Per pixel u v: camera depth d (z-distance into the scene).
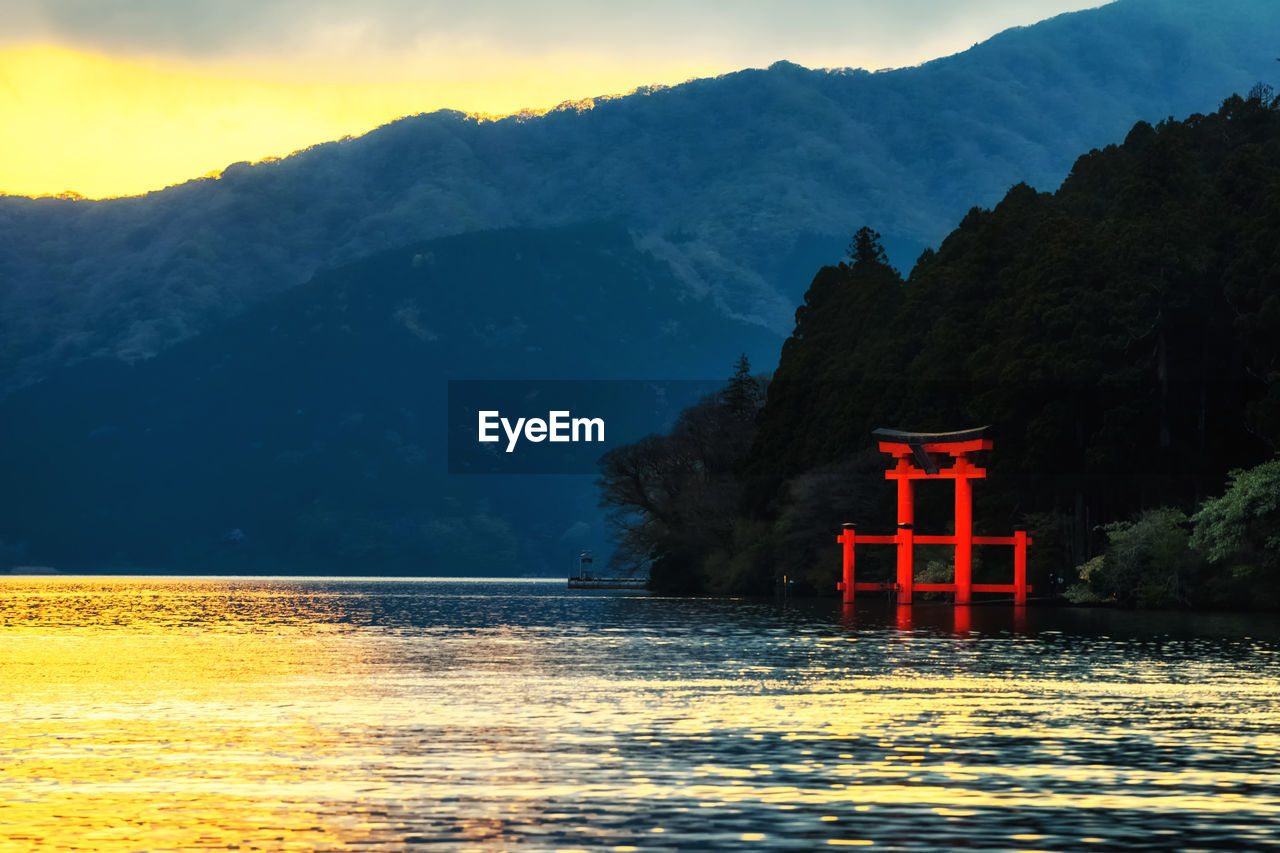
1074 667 63.34
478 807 30.84
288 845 27.56
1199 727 43.06
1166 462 120.06
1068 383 118.25
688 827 28.91
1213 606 113.56
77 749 39.09
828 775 34.53
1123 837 28.08
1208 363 121.75
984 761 36.62
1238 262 114.56
